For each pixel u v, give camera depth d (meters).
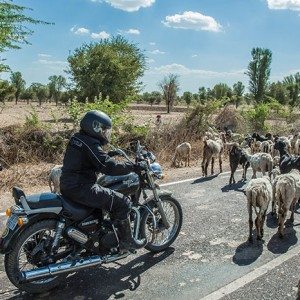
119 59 40.94
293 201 7.53
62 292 5.01
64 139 12.97
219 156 12.86
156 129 15.72
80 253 5.11
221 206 8.69
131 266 5.71
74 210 4.93
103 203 5.01
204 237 6.82
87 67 40.62
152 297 4.89
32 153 12.44
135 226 5.58
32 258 4.84
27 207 4.71
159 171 5.98
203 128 17.34
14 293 4.99
